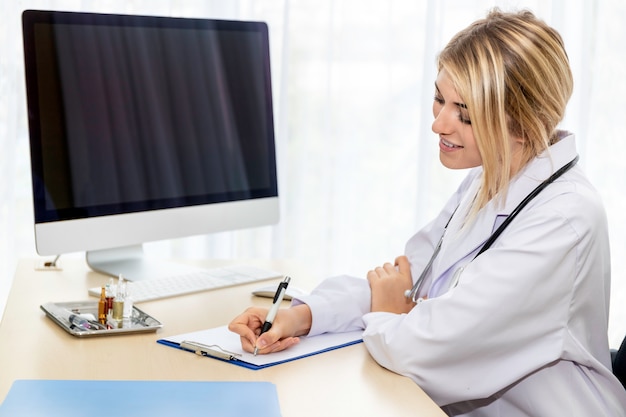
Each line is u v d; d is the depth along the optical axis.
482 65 1.15
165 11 2.42
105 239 1.50
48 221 1.42
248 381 1.03
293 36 2.50
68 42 1.45
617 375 1.32
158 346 1.17
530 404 1.21
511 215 1.21
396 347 1.12
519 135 1.22
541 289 1.13
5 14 2.28
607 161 2.67
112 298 1.27
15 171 2.35
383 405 0.98
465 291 1.13
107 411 0.89
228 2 2.45
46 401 0.92
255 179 1.76
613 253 2.71
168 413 0.90
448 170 2.59
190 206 1.64
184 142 1.62
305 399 0.99
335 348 1.21
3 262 2.35
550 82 1.17
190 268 1.69
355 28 2.53
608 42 2.63
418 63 2.56
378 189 2.60
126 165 1.53
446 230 1.38
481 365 1.14
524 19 1.20
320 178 2.56
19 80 2.33
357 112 2.56
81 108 1.47
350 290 1.37
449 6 2.53
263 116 1.78
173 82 1.61
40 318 1.29
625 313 2.73
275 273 1.68
